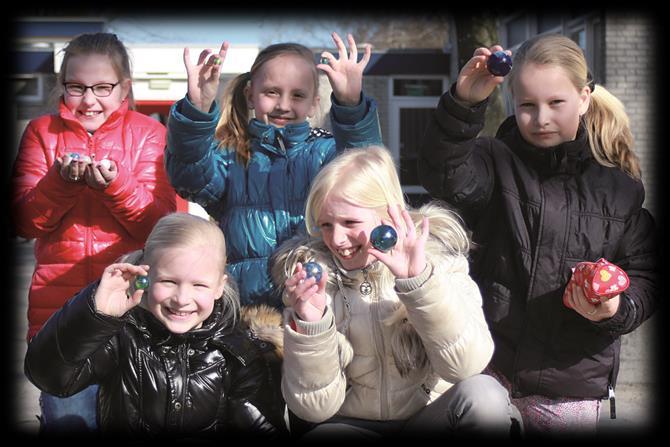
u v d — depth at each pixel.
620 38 9.45
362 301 3.31
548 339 3.64
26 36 13.41
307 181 3.88
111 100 4.11
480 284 3.77
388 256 3.01
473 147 3.62
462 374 3.11
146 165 4.12
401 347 3.22
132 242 4.03
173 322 3.30
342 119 3.72
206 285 3.34
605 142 3.75
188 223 3.38
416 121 16.97
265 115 3.96
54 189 3.84
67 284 3.97
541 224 3.63
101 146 4.08
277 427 3.48
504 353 3.69
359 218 3.23
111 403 3.30
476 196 3.71
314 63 4.10
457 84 3.46
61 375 3.16
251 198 3.89
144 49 10.48
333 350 3.08
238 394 3.43
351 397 3.31
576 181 3.70
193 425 3.34
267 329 3.53
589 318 3.53
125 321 3.16
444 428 3.09
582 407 3.70
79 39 4.13
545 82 3.60
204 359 3.38
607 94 3.80
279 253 3.46
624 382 7.00
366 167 3.27
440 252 3.34
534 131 3.65
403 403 3.27
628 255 3.74
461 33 7.31
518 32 13.12
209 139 3.76
